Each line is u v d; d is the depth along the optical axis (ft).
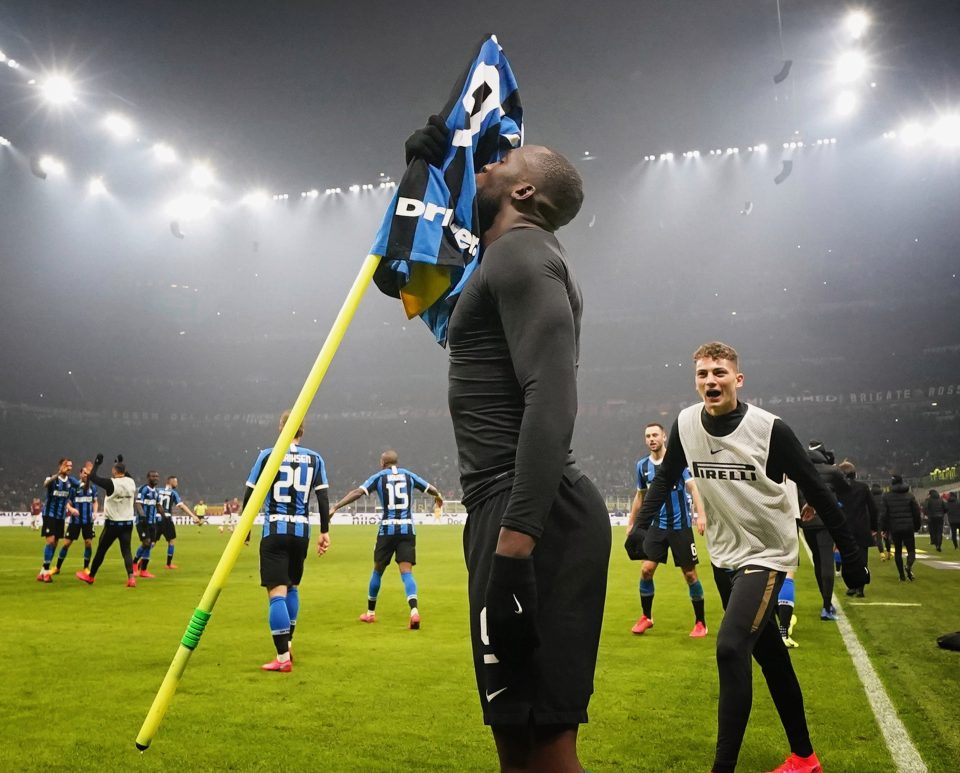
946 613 30.48
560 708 5.14
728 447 12.26
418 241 5.96
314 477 22.35
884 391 156.87
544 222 6.23
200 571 49.55
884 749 13.55
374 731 14.83
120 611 31.09
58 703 16.83
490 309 5.65
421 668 20.56
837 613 30.55
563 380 5.14
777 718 15.80
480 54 6.61
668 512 25.86
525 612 4.89
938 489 122.31
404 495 28.66
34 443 156.15
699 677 19.39
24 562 54.13
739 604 11.76
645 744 14.03
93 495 49.19
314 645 23.98
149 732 5.51
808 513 21.12
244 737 14.40
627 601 34.55
